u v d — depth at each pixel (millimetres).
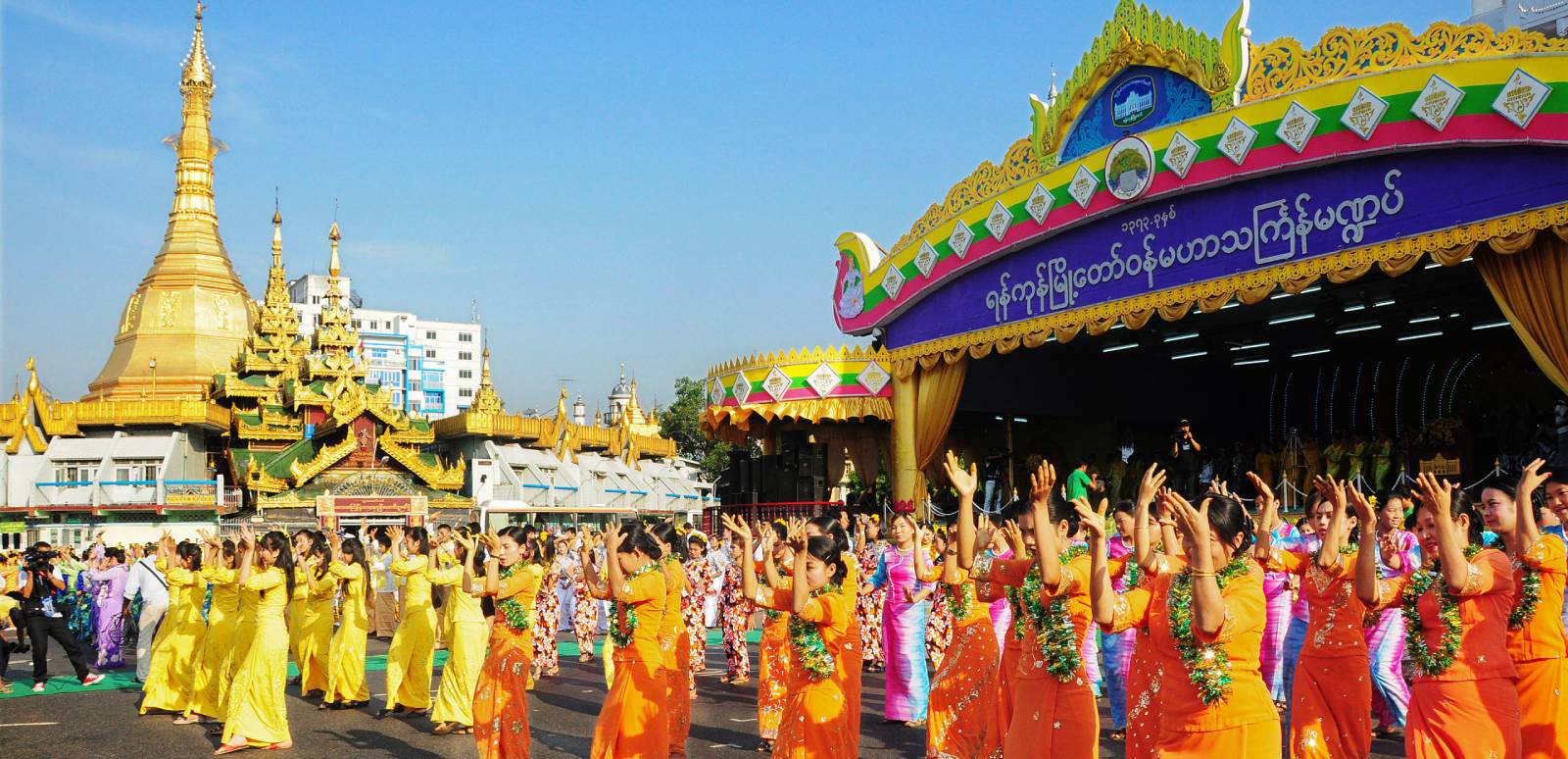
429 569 12141
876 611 16250
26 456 51594
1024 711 7035
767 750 11070
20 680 17594
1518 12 31453
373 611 23094
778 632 11117
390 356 148125
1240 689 5973
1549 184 18734
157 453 52844
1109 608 6266
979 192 28344
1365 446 29234
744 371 35125
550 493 57000
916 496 30734
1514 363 32500
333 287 67500
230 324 70125
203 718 13570
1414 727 6820
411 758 11000
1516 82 18906
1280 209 22438
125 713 14086
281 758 11055
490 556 9844
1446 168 20094
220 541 13469
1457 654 6684
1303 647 7836
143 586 17109
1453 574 6551
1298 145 21750
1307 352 35875
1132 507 8969
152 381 66062
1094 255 25938
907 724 12133
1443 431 30625
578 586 15461
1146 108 24766
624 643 8859
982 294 28719
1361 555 6852
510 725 9742
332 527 50812
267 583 11500
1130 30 24922
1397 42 20516
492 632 10000
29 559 16422
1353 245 21297
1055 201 26250
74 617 23953
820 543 8406
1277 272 22406
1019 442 38625
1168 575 6387
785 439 36594
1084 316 26000
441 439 59656
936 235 29453
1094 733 6852
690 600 16609
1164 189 23891
